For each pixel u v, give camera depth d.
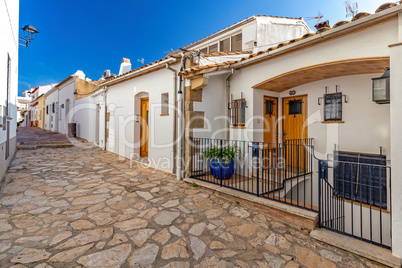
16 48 6.22
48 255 2.24
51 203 3.65
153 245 2.51
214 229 2.94
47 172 5.61
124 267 2.11
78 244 2.46
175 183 5.04
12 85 5.66
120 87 8.31
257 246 2.58
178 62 5.43
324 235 2.76
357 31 3.28
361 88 4.35
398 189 2.24
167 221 3.12
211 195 4.29
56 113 15.92
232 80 5.68
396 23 2.94
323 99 4.89
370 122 4.24
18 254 2.23
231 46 9.90
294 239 2.76
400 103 2.23
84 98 11.70
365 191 4.33
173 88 5.61
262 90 5.38
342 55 3.48
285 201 3.55
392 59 2.28
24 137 11.72
